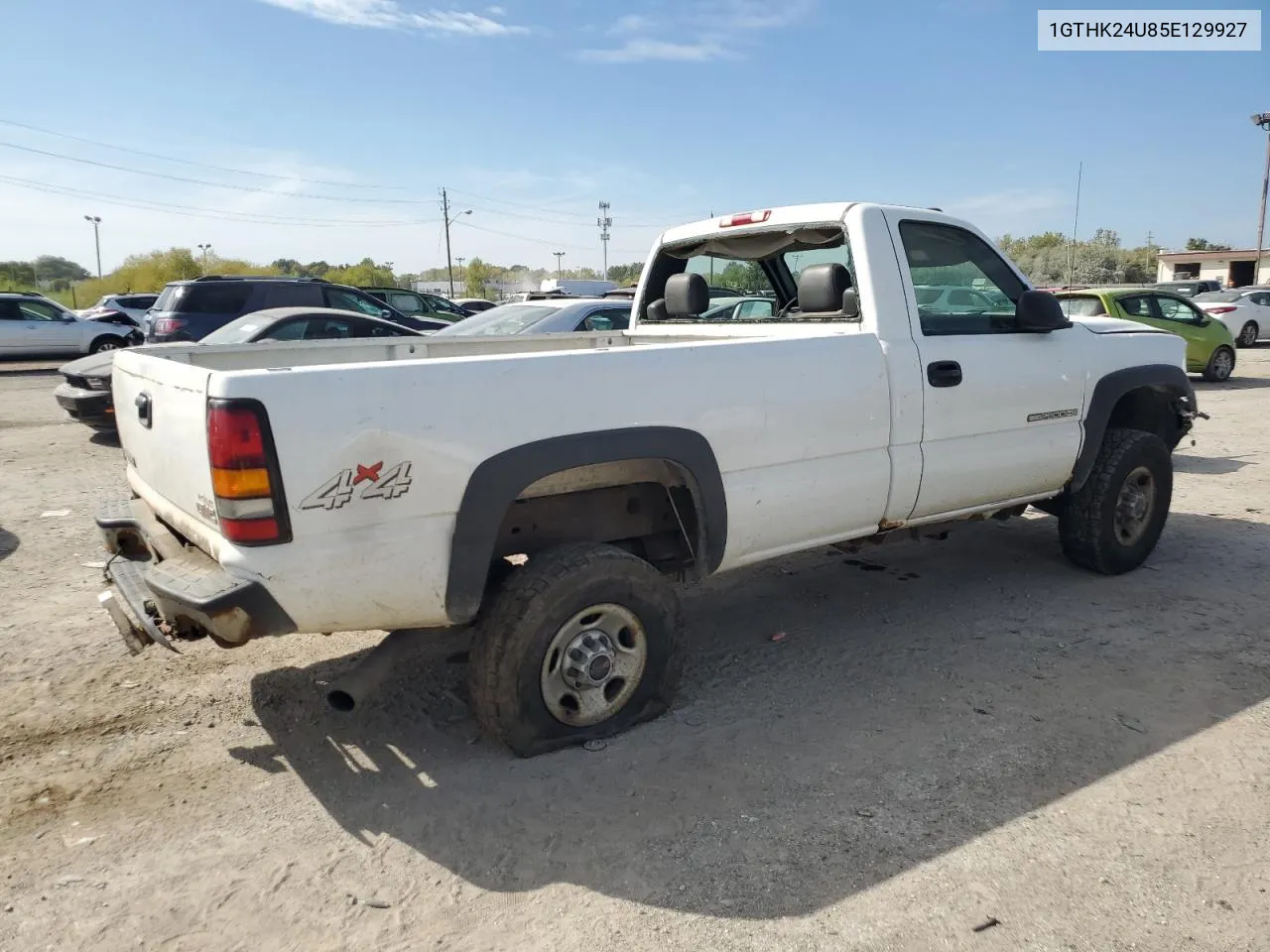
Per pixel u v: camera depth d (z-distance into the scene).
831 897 2.55
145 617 3.04
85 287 63.16
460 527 2.96
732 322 4.71
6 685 3.97
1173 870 2.64
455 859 2.76
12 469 8.75
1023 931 2.40
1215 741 3.36
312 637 4.53
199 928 2.47
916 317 4.09
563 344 5.35
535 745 3.29
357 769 3.29
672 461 3.34
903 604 4.88
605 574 3.25
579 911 2.52
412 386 2.86
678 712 3.67
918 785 3.10
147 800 3.10
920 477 4.07
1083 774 3.15
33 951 2.39
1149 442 5.06
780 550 3.80
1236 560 5.51
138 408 3.36
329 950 2.39
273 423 2.66
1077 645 4.27
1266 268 48.12
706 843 2.80
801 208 4.35
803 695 3.82
